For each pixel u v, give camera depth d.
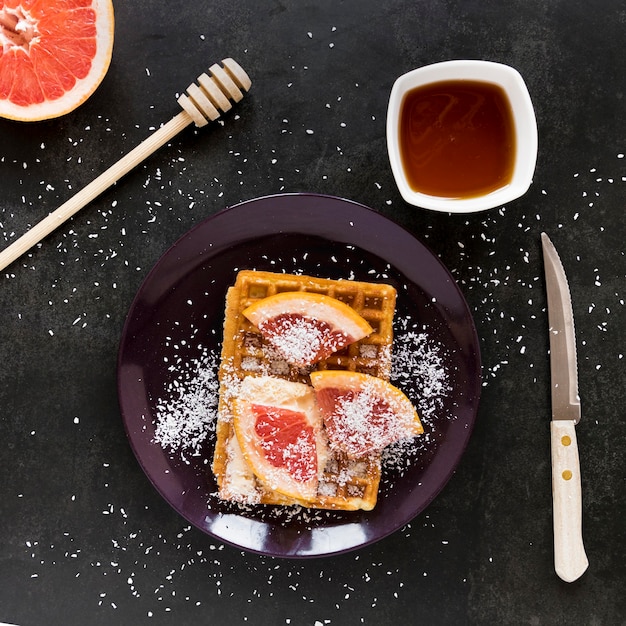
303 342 0.69
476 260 0.74
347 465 0.71
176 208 0.75
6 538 0.75
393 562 0.75
